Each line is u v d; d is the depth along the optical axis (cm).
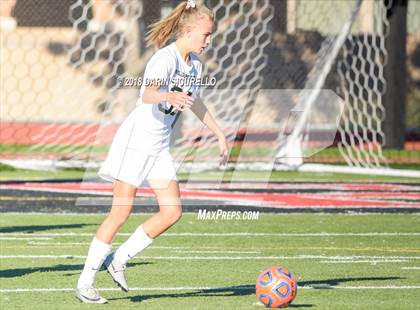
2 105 7969
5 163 5900
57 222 3838
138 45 7162
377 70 7762
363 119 7762
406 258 3100
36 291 2447
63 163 5900
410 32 8994
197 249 3244
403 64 6788
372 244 3406
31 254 3055
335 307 2270
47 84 7900
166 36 2275
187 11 2256
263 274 2259
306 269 2862
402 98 6906
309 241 3466
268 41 6850
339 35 5828
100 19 7781
